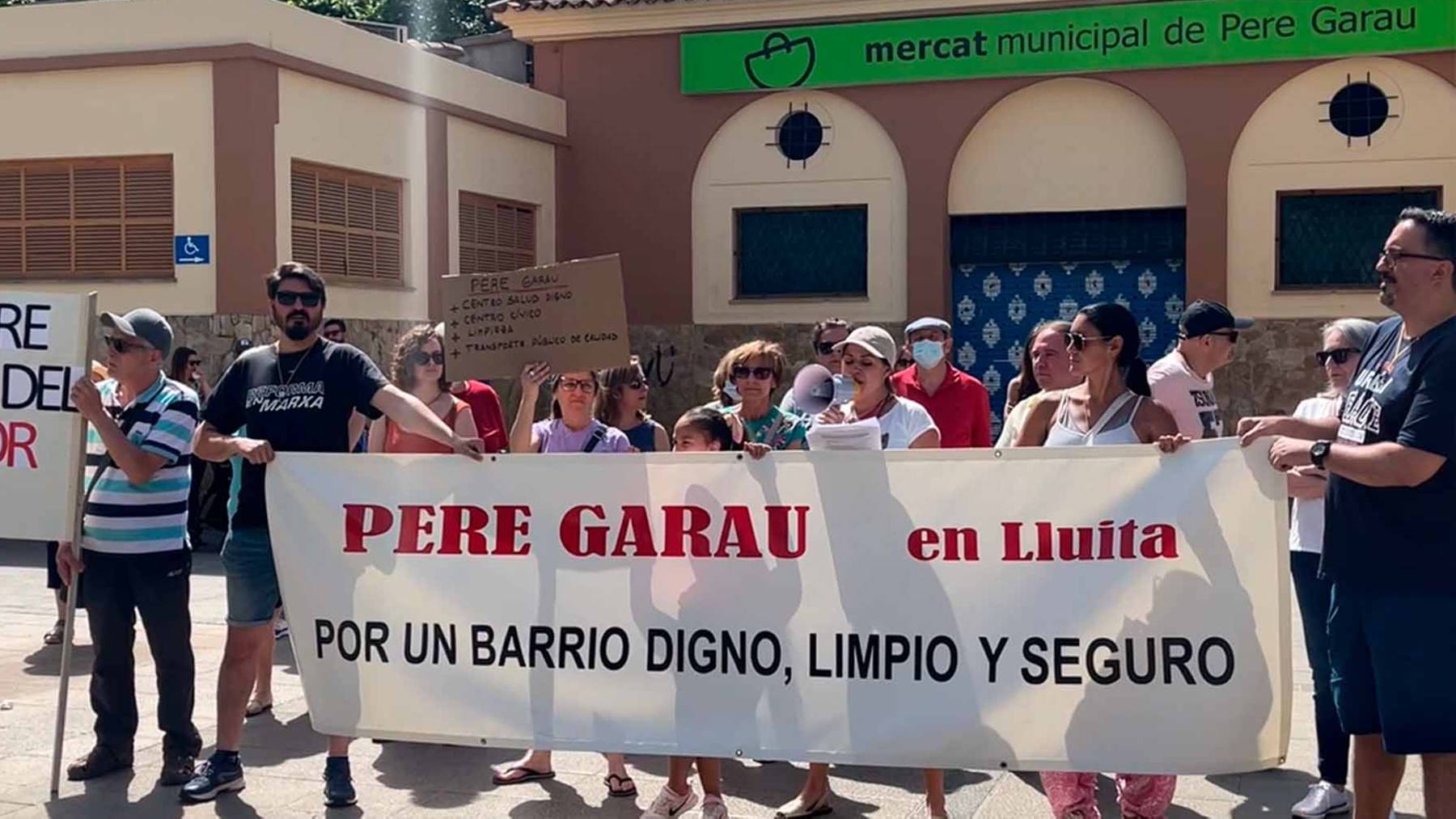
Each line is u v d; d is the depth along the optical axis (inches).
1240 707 202.4
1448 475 180.9
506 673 229.8
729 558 220.2
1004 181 729.0
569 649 227.3
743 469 219.1
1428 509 181.8
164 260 579.8
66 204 589.9
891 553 213.6
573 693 227.1
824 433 222.8
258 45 567.8
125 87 578.6
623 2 750.5
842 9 731.4
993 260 737.0
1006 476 209.3
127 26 577.0
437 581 232.5
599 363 238.2
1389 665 184.5
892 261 737.0
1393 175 676.7
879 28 727.1
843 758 216.1
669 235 766.5
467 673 231.5
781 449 263.0
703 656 221.8
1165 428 212.1
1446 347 179.6
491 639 230.2
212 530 579.2
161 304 576.4
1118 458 205.6
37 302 250.4
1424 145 672.4
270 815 244.1
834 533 215.9
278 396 248.4
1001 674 210.1
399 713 234.8
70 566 252.7
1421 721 182.7
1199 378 257.6
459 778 266.8
